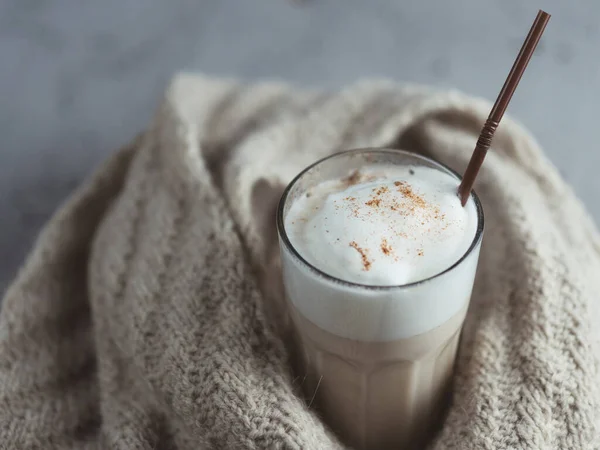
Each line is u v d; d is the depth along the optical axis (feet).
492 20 2.47
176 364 1.43
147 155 1.80
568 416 1.37
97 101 2.32
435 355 1.39
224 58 2.40
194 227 1.60
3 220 2.07
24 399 1.54
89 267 1.71
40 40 2.47
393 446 1.52
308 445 1.34
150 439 1.46
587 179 2.06
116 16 2.54
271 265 1.61
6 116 2.29
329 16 2.53
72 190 2.14
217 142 1.85
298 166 1.79
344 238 1.27
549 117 2.19
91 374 1.62
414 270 1.26
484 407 1.39
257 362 1.42
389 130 1.81
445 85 2.28
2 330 1.61
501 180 1.66
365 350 1.33
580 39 2.38
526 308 1.48
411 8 2.53
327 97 1.93
